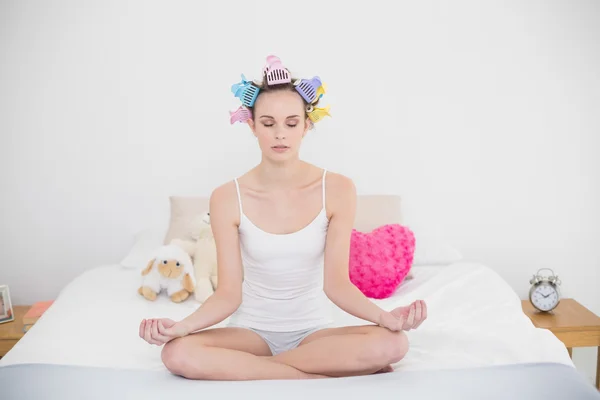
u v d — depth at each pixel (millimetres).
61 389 1584
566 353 1884
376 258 2469
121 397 1530
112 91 3010
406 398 1511
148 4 2967
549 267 3182
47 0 2930
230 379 1661
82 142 3035
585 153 3104
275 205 1922
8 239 3086
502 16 3016
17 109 2992
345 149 3096
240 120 1915
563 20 3016
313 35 3018
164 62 3006
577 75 3053
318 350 1715
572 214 3146
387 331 1713
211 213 1948
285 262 1896
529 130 3090
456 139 3094
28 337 2021
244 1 2986
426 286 2551
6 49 2947
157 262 2428
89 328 2109
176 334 1689
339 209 1914
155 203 3098
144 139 3053
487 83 3059
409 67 3045
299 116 1836
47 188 3059
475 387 1574
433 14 3014
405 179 3119
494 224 3154
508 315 2203
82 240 3107
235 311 1973
